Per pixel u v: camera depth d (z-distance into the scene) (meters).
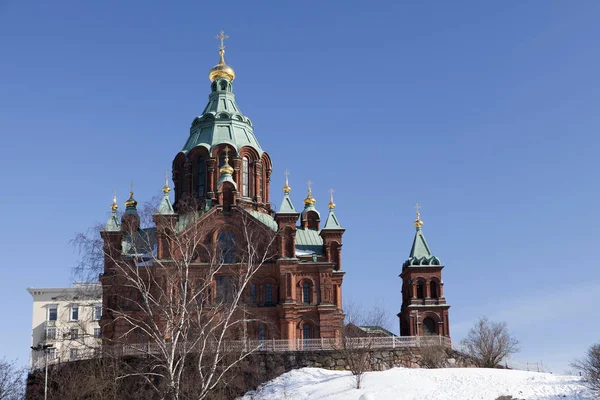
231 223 89.00
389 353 77.81
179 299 57.62
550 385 63.75
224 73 107.12
